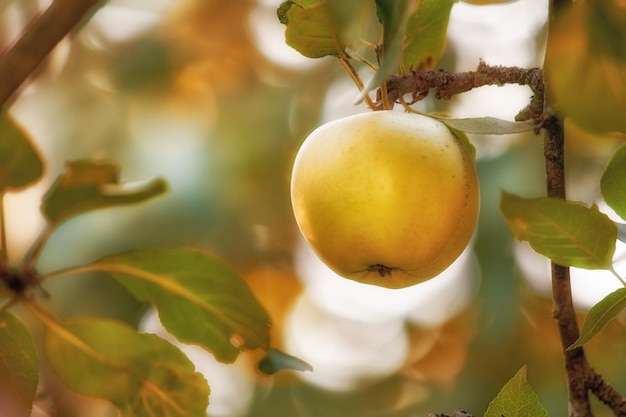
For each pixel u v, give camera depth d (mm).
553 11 1019
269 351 1062
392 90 1110
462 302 1727
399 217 1083
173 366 1057
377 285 1124
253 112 1727
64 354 1050
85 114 1705
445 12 1119
